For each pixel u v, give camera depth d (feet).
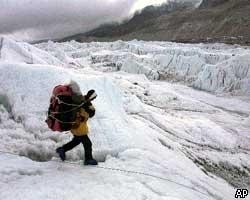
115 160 24.76
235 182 39.24
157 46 213.66
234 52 165.89
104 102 31.58
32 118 27.07
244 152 51.49
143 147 28.22
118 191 20.10
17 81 29.45
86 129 22.22
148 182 22.62
